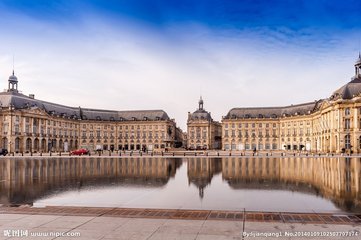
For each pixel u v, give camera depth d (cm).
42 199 1614
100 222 1088
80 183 2272
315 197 1661
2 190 1930
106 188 2012
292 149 12588
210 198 1634
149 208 1350
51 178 2603
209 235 940
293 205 1444
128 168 3644
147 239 906
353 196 1688
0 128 10025
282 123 13075
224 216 1180
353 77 10544
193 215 1197
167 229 1003
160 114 14262
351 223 1075
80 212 1245
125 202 1523
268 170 3309
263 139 13275
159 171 3247
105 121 14012
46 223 1072
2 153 7956
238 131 13562
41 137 11094
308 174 2864
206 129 14762
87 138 13612
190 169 3488
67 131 12681
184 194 1766
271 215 1195
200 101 15312
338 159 5506
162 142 13900
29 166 3981
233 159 5672
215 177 2653
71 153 7975
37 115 10900
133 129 14162
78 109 13738
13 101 10250
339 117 9069
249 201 1546
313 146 11675
